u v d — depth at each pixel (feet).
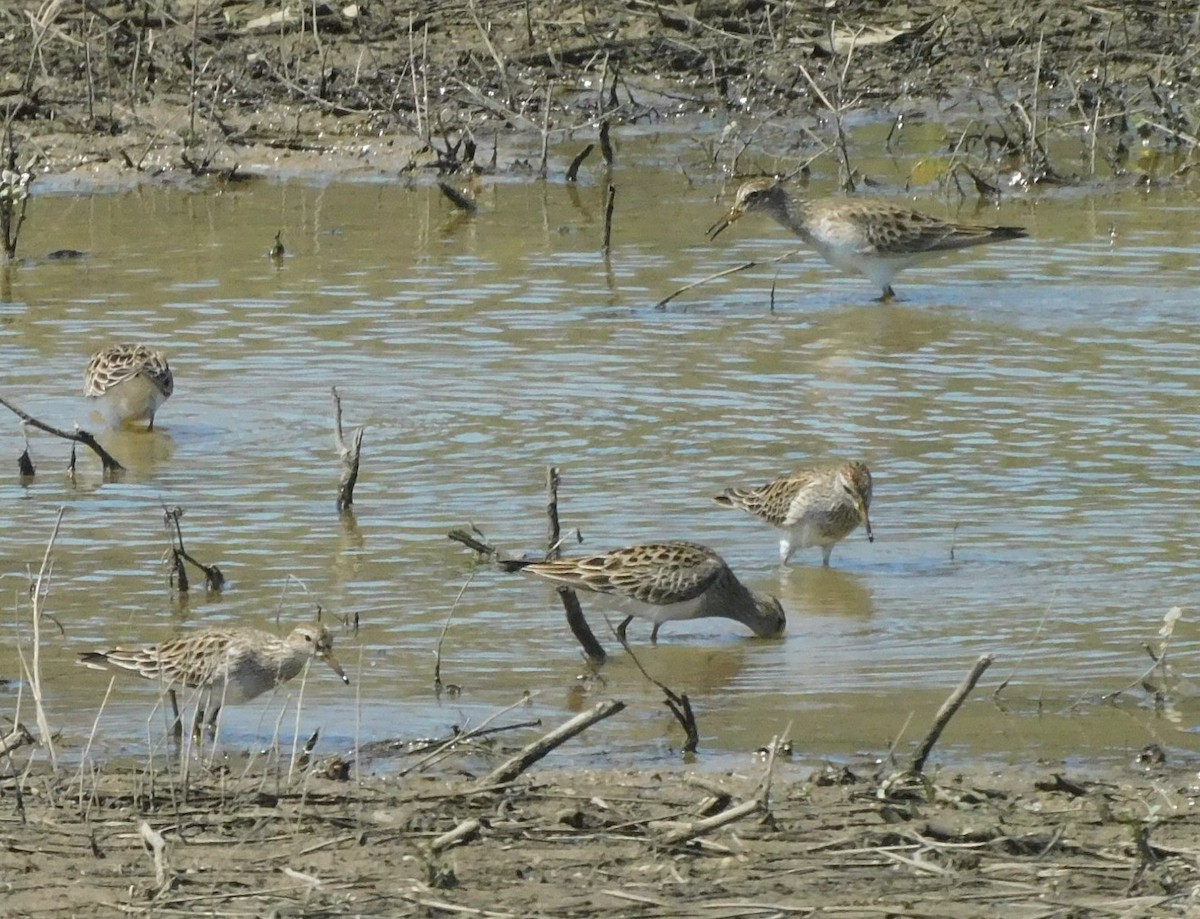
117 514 71.56
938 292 105.40
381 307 100.83
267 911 38.09
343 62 147.02
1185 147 135.13
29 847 41.78
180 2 153.79
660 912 37.96
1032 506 71.20
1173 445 77.97
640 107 143.02
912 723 52.44
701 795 45.73
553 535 66.69
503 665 57.88
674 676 57.06
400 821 43.52
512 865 40.52
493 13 153.99
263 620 60.85
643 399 85.66
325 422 82.84
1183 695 54.24
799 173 129.49
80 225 119.03
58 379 89.51
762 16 152.66
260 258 110.83
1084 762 49.32
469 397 86.12
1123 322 97.86
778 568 66.49
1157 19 151.94
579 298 103.14
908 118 142.41
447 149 130.52
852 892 38.91
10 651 58.29
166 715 52.54
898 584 64.39
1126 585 63.26
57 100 140.05
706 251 113.39
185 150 132.67
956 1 156.04
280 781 46.93
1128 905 37.73
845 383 87.97
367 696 55.16
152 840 40.24
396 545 67.92
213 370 90.43
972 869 40.14
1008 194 125.80
